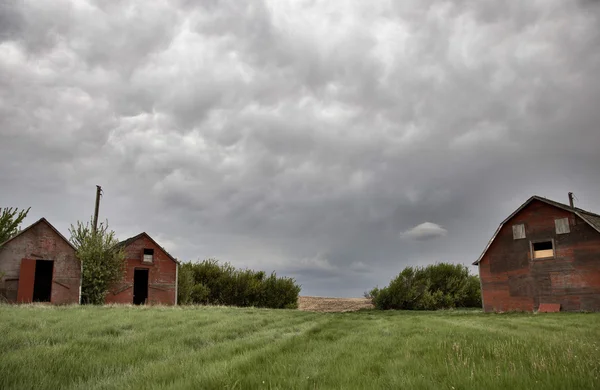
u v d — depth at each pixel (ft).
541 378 21.80
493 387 20.18
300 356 31.22
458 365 25.35
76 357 29.22
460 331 50.31
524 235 126.52
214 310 96.58
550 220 122.11
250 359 28.68
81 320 54.49
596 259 112.68
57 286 114.83
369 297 182.39
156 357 31.71
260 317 75.61
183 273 154.71
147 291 147.02
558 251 119.44
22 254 111.96
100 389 21.47
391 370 25.52
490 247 133.49
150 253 143.23
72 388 21.50
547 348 32.32
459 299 173.37
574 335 45.73
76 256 119.44
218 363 27.30
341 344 39.63
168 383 22.09
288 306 180.96
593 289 111.96
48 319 54.19
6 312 63.16
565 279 117.08
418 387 20.88
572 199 120.98
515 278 126.72
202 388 20.58
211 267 178.19
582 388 19.90
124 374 24.63
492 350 31.76
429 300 166.81
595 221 118.32
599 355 29.09
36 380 22.38
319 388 20.89
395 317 97.91
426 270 180.45
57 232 116.98
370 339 43.34
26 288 110.32
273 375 24.09
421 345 37.55
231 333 48.57
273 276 185.06
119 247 136.67
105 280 124.16
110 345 35.76
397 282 173.99
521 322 70.74
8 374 22.85
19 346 33.50
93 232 127.75
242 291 177.17
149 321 57.11
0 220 129.49
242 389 20.98
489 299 131.34
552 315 96.37
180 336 42.91
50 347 32.42
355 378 23.21
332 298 259.39
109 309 82.79
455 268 180.34
